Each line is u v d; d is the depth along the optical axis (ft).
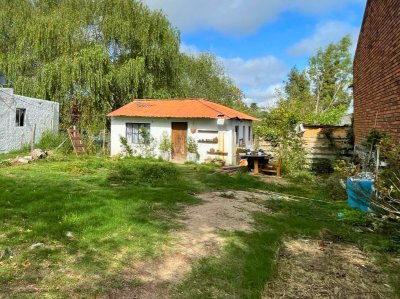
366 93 39.52
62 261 15.43
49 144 66.39
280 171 48.16
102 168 47.37
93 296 12.73
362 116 41.96
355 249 19.16
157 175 40.40
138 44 82.17
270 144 58.39
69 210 23.31
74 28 77.61
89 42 80.53
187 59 122.11
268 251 18.01
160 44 83.66
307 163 50.34
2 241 17.37
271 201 29.94
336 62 168.96
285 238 20.65
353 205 26.68
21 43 77.10
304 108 108.37
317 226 22.80
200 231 20.52
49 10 84.33
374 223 22.25
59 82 74.74
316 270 16.34
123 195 29.04
